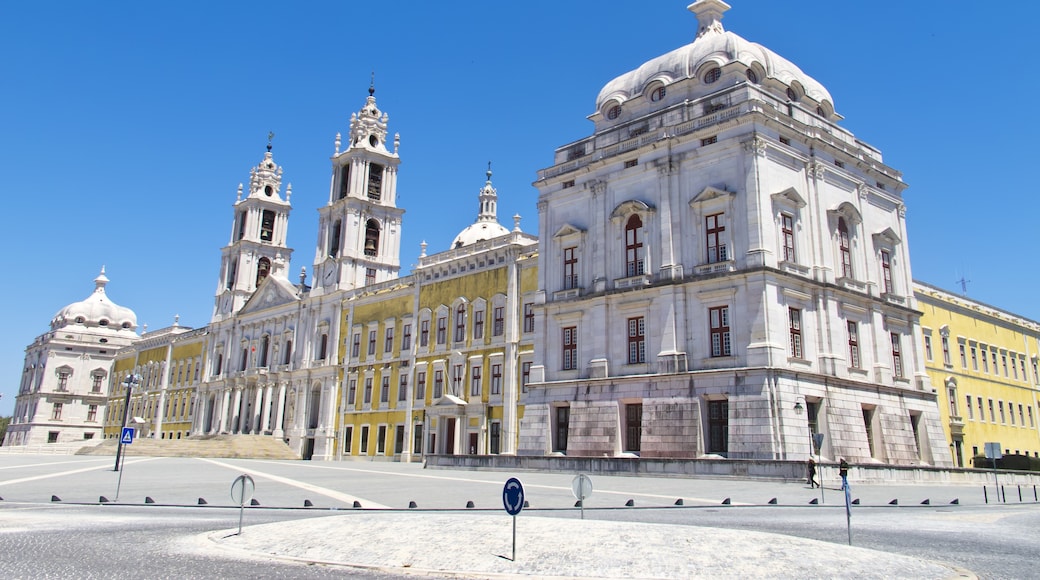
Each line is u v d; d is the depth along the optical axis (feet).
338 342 257.34
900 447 153.69
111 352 431.43
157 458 230.48
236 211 348.38
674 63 171.22
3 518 71.31
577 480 59.67
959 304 207.41
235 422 299.17
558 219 177.88
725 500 87.61
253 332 305.73
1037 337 240.53
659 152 158.40
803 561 44.88
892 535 61.87
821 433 130.41
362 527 56.24
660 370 147.64
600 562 44.83
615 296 159.02
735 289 140.36
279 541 54.24
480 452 195.62
